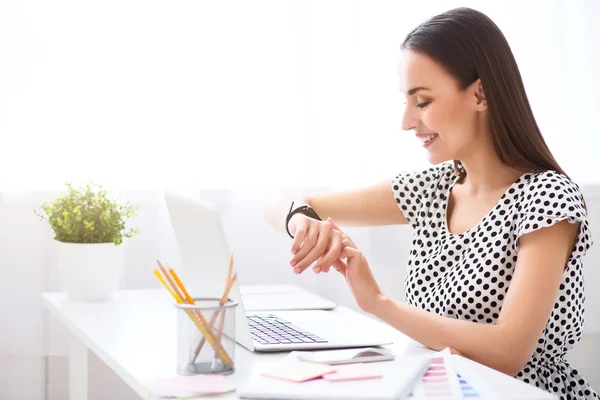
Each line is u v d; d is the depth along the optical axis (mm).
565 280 1375
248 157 2328
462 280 1406
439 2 2404
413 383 987
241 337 1219
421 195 1689
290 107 2348
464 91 1405
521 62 2486
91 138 2240
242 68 2314
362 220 1778
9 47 2193
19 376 2270
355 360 1076
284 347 1190
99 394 2320
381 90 2379
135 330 1400
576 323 1411
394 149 2391
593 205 2490
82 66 2230
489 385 986
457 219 1528
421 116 1441
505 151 1422
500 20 2471
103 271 1703
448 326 1229
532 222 1299
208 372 1043
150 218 2270
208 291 1212
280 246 2363
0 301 2234
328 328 1354
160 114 2271
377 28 2373
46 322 2254
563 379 1398
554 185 1337
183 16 2275
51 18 2211
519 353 1200
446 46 1391
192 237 1234
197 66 2287
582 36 2494
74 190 1822
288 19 2338
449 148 1446
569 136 2504
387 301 1262
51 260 2250
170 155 2279
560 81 2496
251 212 2338
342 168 2373
